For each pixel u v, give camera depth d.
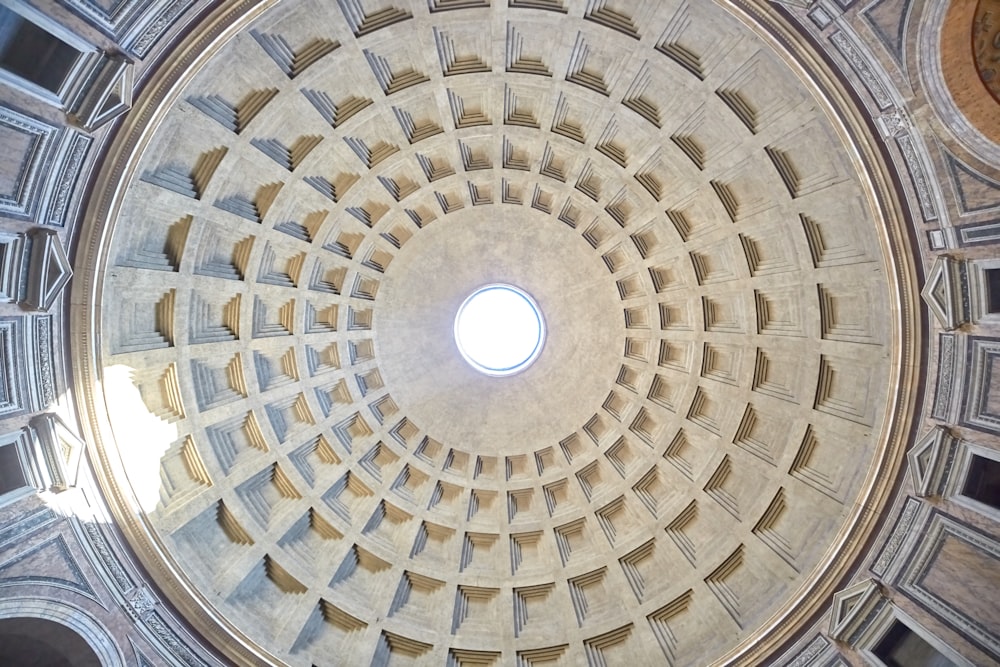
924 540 16.73
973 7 12.19
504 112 20.33
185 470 20.62
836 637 18.06
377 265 23.59
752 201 19.59
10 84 12.62
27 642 16.33
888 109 14.20
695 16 16.36
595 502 24.59
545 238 23.67
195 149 18.06
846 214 17.56
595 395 25.09
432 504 25.00
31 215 14.38
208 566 20.41
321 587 22.34
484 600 23.94
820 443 20.11
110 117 14.30
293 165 19.92
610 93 19.23
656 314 23.33
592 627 22.75
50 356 16.03
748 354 21.50
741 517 21.75
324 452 23.75
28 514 15.48
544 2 17.12
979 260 14.15
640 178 21.16
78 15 12.76
